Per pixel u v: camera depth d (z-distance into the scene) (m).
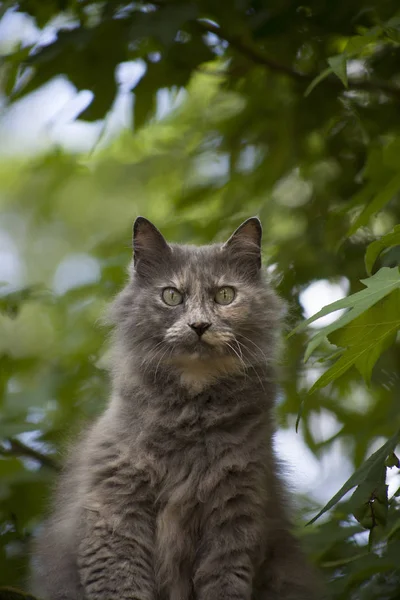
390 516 7.95
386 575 8.00
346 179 10.74
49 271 18.12
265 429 7.91
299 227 11.05
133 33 8.91
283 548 7.95
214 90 12.51
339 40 10.16
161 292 8.37
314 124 10.67
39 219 16.23
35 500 9.12
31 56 9.20
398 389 10.33
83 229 16.25
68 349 10.78
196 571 7.59
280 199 11.24
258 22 9.59
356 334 6.30
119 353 8.45
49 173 13.48
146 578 7.54
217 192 11.53
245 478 7.60
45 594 7.78
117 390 8.19
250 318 8.31
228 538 7.56
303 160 10.98
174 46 9.89
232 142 11.41
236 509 7.57
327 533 8.47
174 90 10.34
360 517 6.89
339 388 10.66
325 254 10.48
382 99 10.44
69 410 10.02
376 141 10.05
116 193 13.62
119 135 13.67
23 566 8.83
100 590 7.39
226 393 8.01
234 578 7.50
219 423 7.83
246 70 10.81
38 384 10.17
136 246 8.62
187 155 12.11
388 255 7.54
